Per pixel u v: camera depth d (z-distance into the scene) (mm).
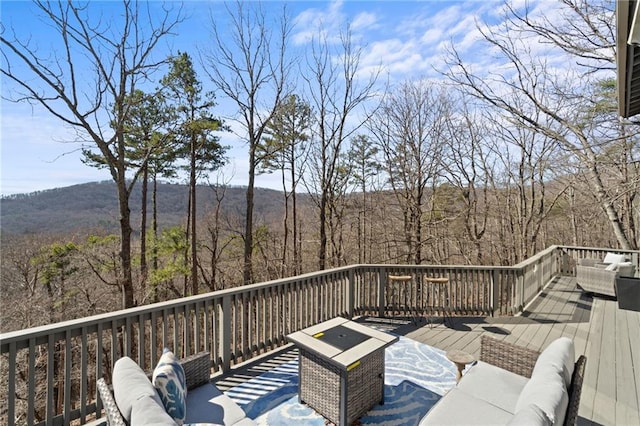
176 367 2033
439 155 14031
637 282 5680
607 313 5602
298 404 2930
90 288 13789
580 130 8648
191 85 14406
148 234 15711
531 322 5148
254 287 3783
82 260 13695
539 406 1577
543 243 16688
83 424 2582
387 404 2906
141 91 12008
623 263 6887
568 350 2172
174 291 15609
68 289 13617
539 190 15141
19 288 13797
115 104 9852
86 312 13414
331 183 15781
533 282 6461
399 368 3605
